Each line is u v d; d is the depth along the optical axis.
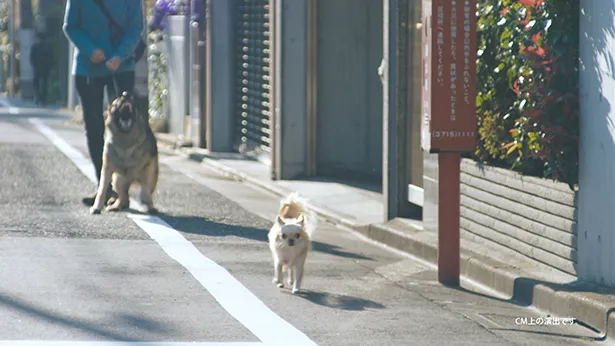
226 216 14.13
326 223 14.80
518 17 10.68
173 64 26.73
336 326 8.37
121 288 9.28
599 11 9.60
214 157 22.06
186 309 8.66
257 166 20.56
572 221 10.09
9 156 20.14
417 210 13.89
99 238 11.76
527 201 10.84
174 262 10.59
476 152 11.91
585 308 9.05
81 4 14.32
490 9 11.48
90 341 7.50
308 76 18.20
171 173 19.58
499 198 11.42
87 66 14.59
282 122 18.20
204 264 10.56
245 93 22.39
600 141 9.61
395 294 9.84
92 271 9.92
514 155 11.17
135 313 8.41
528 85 10.45
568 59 10.03
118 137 13.58
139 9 14.63
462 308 9.41
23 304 8.48
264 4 20.89
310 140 18.34
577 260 10.03
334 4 18.17
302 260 9.60
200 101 23.77
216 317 8.44
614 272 9.47
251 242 12.09
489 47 11.55
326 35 18.20
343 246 12.77
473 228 12.07
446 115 10.30
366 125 18.38
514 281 10.16
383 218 14.10
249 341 7.74
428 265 11.71
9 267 9.89
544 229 10.55
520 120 10.62
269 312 8.73
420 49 13.42
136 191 16.12
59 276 9.61
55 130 27.77
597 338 8.73
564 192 10.20
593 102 9.72
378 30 18.31
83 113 14.85
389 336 8.13
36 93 44.78
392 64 13.71
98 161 14.85
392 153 13.81
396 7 13.62
